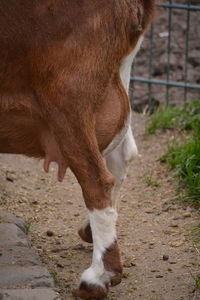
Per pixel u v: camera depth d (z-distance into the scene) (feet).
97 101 21.20
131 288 22.76
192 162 29.76
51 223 27.25
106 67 21.06
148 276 23.52
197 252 25.00
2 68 21.04
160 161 32.32
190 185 28.99
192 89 40.34
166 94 38.06
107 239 21.56
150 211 28.19
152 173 31.48
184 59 42.32
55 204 28.81
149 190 29.96
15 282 21.86
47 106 21.07
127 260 24.49
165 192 29.68
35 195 29.50
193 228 26.66
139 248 25.39
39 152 22.41
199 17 44.88
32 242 25.63
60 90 20.84
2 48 20.88
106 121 21.68
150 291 22.58
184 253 25.00
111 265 21.61
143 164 32.35
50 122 21.25
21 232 25.16
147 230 26.73
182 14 45.16
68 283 22.86
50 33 20.68
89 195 21.43
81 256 24.76
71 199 29.32
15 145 22.27
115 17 20.83
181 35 43.98
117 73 21.68
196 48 43.01
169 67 40.47
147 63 42.32
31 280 21.97
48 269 23.58
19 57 20.89
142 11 21.34
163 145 33.99
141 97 39.78
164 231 26.61
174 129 35.27
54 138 21.45
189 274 23.57
